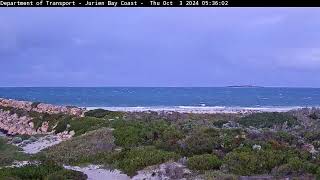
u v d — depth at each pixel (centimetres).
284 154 2664
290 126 4459
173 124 4156
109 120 4659
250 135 3178
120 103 12456
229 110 8106
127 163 2756
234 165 2534
